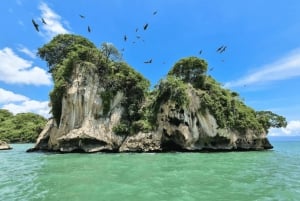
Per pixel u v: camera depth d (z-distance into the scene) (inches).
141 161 922.7
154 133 1498.5
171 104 1533.0
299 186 491.5
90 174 625.3
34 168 742.5
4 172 667.4
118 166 777.6
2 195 420.2
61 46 1854.1
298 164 854.5
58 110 1553.9
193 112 1549.0
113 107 1552.7
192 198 400.5
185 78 1811.0
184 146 1496.1
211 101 1609.3
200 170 693.3
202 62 1766.7
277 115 2018.9
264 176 602.5
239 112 1770.4
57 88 1507.1
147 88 1718.8
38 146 1571.1
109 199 394.3
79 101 1457.9
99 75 1546.5
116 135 1493.6
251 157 1119.6
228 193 432.8
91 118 1464.1
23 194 426.3
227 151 1568.7
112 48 1663.4
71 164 834.8
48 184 506.3
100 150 1421.0
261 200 389.4
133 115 1584.6
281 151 1598.2
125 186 484.4
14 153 1369.3
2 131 3051.2
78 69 1502.2
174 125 1514.5
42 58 1850.4
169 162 888.9
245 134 1727.4
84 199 394.6
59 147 1455.5
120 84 1589.6
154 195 418.3
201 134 1553.9
